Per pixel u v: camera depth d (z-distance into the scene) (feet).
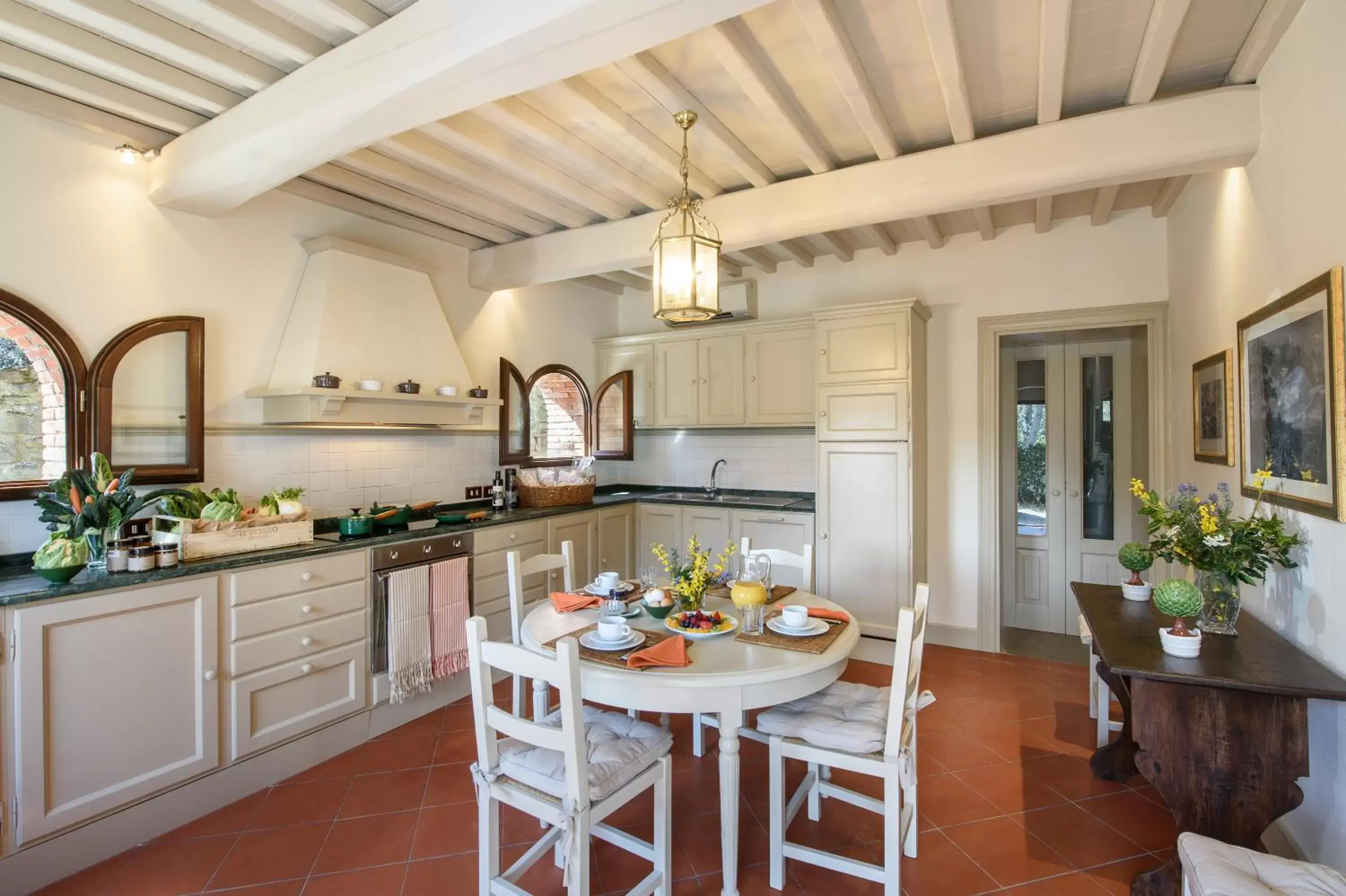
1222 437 9.11
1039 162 8.77
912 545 13.23
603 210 11.90
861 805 7.24
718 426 16.30
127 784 7.38
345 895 6.62
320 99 7.15
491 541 12.19
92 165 8.63
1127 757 8.64
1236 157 7.94
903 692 6.23
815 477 15.33
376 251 11.51
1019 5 6.82
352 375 10.71
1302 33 6.56
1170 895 6.27
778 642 6.99
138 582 7.43
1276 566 7.59
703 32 6.92
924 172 9.48
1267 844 7.71
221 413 10.01
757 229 10.79
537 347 16.06
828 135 9.68
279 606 8.89
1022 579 16.20
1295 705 6.03
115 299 8.84
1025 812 8.03
